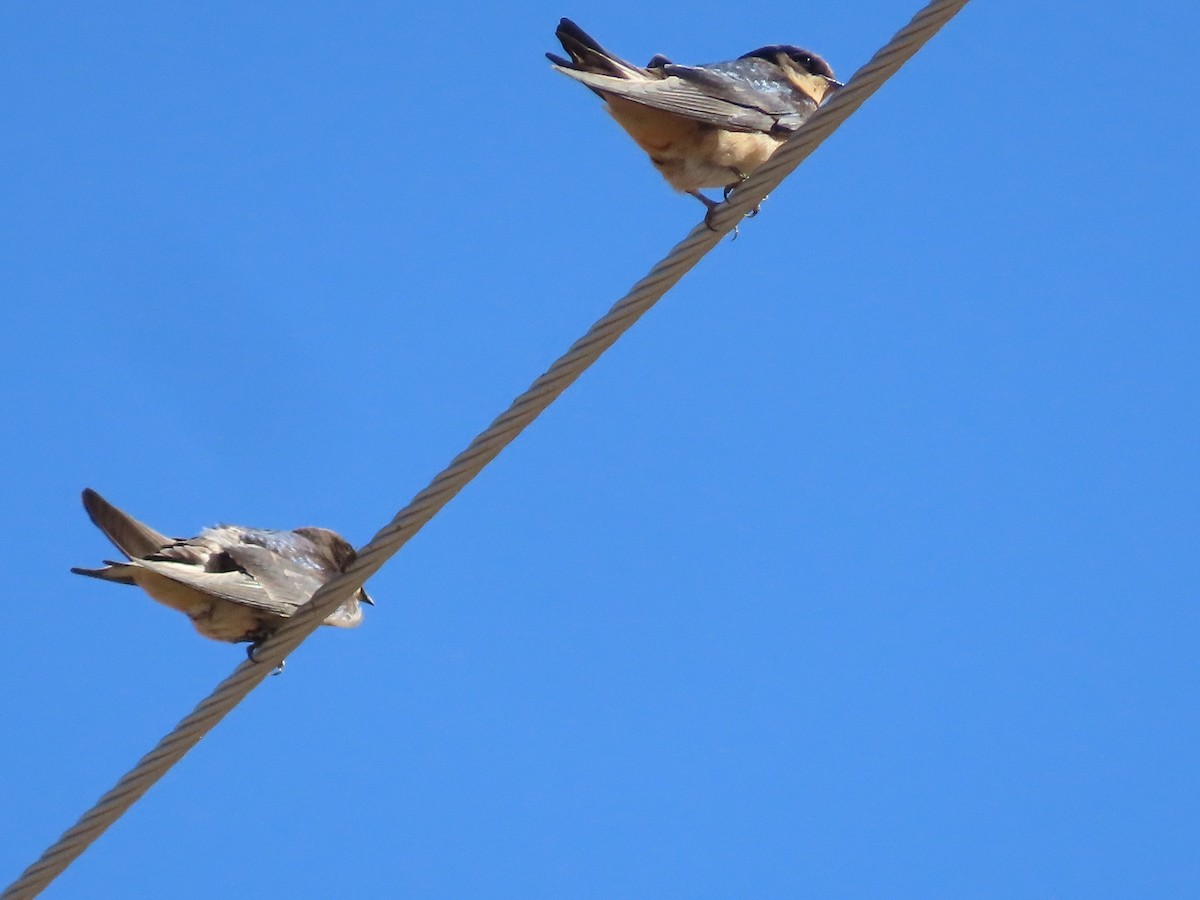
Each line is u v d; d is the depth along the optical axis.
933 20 10.30
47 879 11.29
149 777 11.52
